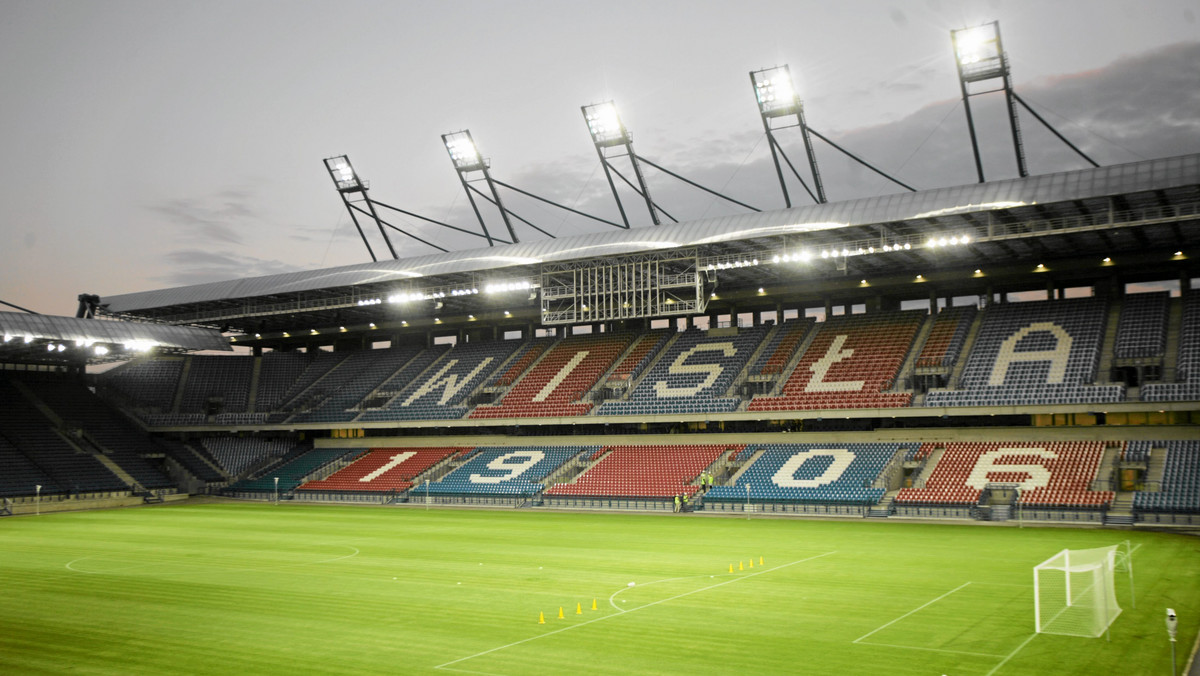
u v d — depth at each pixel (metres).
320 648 26.47
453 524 64.62
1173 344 66.94
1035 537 51.50
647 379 86.81
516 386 92.88
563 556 46.12
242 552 49.06
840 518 64.50
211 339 91.44
